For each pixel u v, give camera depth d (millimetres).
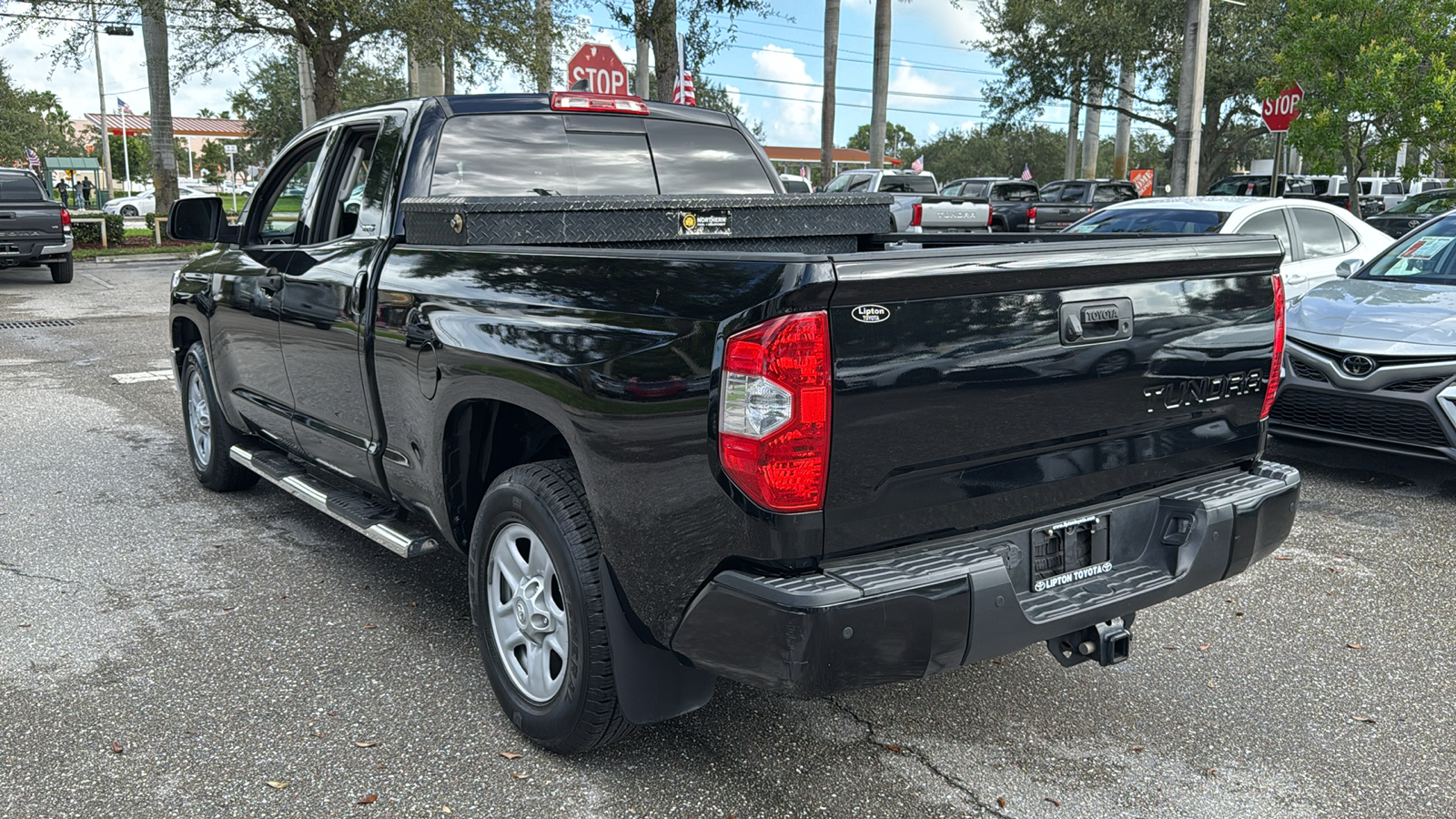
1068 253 2551
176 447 6930
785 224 3953
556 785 2953
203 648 3865
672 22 14914
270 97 52062
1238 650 3879
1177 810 2854
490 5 20656
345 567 4727
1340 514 5508
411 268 3496
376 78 44312
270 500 5781
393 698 3477
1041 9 33250
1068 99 34500
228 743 3178
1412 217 14852
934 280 2328
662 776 3002
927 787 2951
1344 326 5977
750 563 2424
